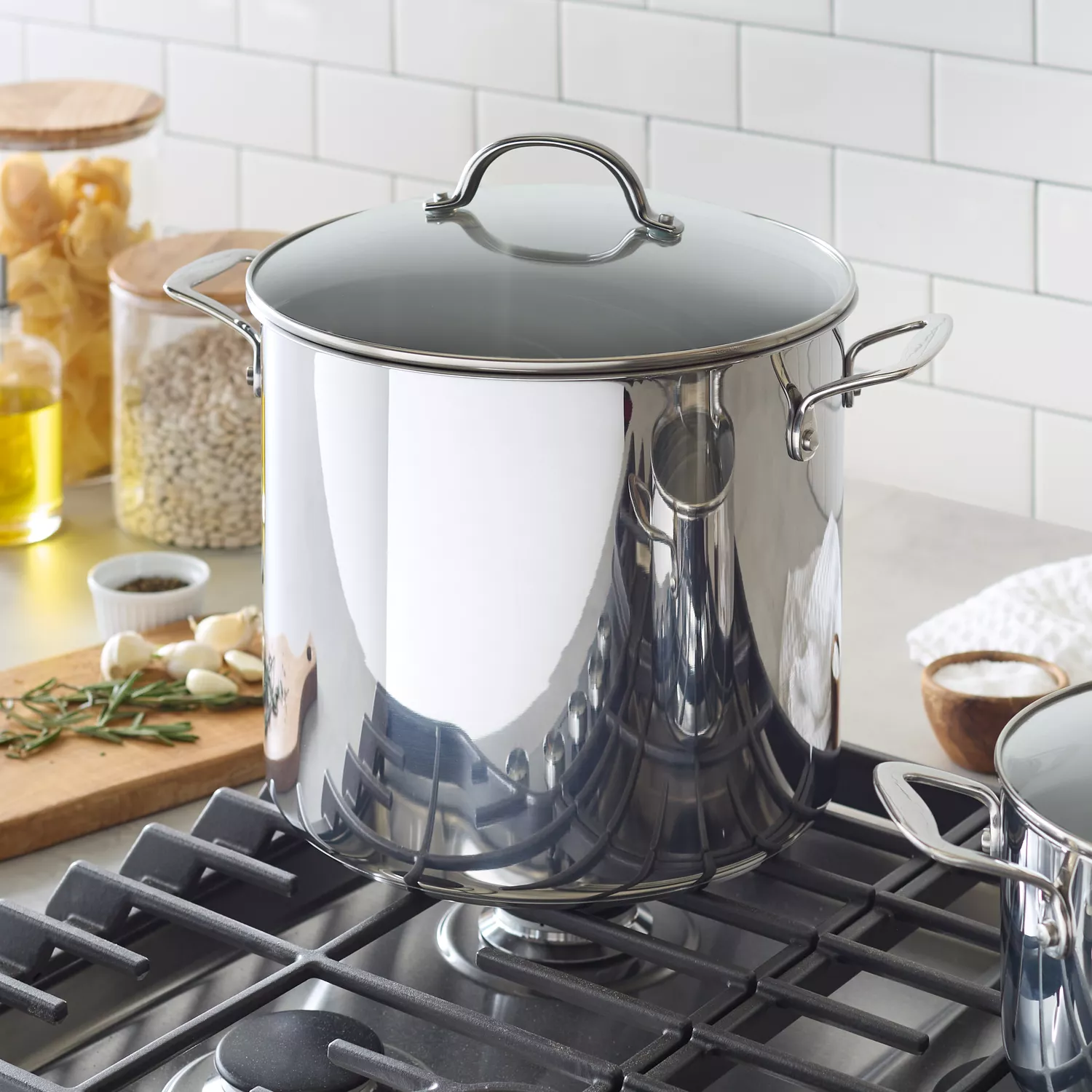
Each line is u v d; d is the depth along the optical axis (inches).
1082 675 46.3
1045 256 63.1
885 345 68.1
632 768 31.2
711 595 30.7
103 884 36.2
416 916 38.6
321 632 31.8
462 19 75.3
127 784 44.2
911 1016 35.2
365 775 32.0
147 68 87.6
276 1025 31.8
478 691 30.2
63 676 51.7
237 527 64.0
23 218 65.8
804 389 31.2
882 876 40.5
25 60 92.8
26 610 59.1
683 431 29.3
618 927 34.8
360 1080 30.7
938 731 44.1
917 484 69.2
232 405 62.2
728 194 70.3
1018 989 27.8
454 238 34.6
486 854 31.7
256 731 48.0
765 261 33.6
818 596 33.3
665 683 30.7
